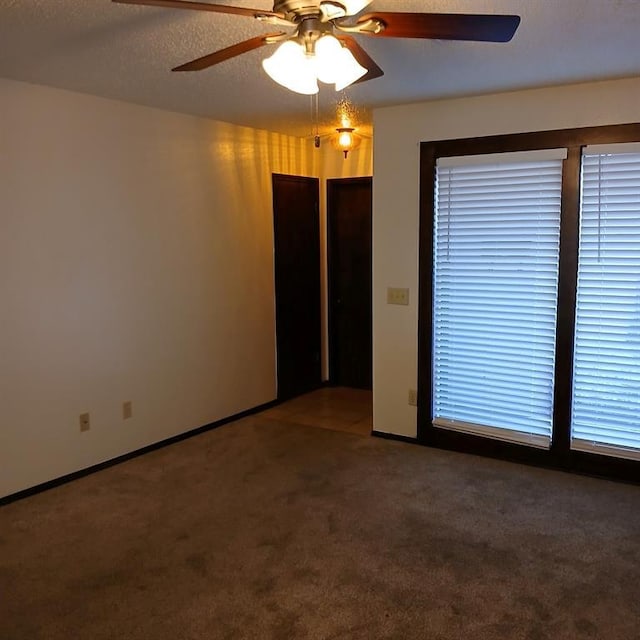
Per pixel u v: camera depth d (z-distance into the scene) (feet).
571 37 8.28
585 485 11.31
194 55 8.94
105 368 12.25
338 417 15.85
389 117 12.98
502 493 11.00
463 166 12.24
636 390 11.16
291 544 9.21
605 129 10.81
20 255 10.59
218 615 7.51
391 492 11.09
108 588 8.09
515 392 12.35
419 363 13.37
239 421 15.55
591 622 7.29
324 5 5.59
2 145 10.19
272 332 16.78
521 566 8.55
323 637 7.08
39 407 11.10
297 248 17.47
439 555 8.86
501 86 11.02
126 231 12.44
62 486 11.42
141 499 10.84
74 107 11.27
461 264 12.62
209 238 14.48
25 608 7.67
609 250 11.07
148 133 12.75
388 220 13.34
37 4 6.98
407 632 7.15
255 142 15.58
